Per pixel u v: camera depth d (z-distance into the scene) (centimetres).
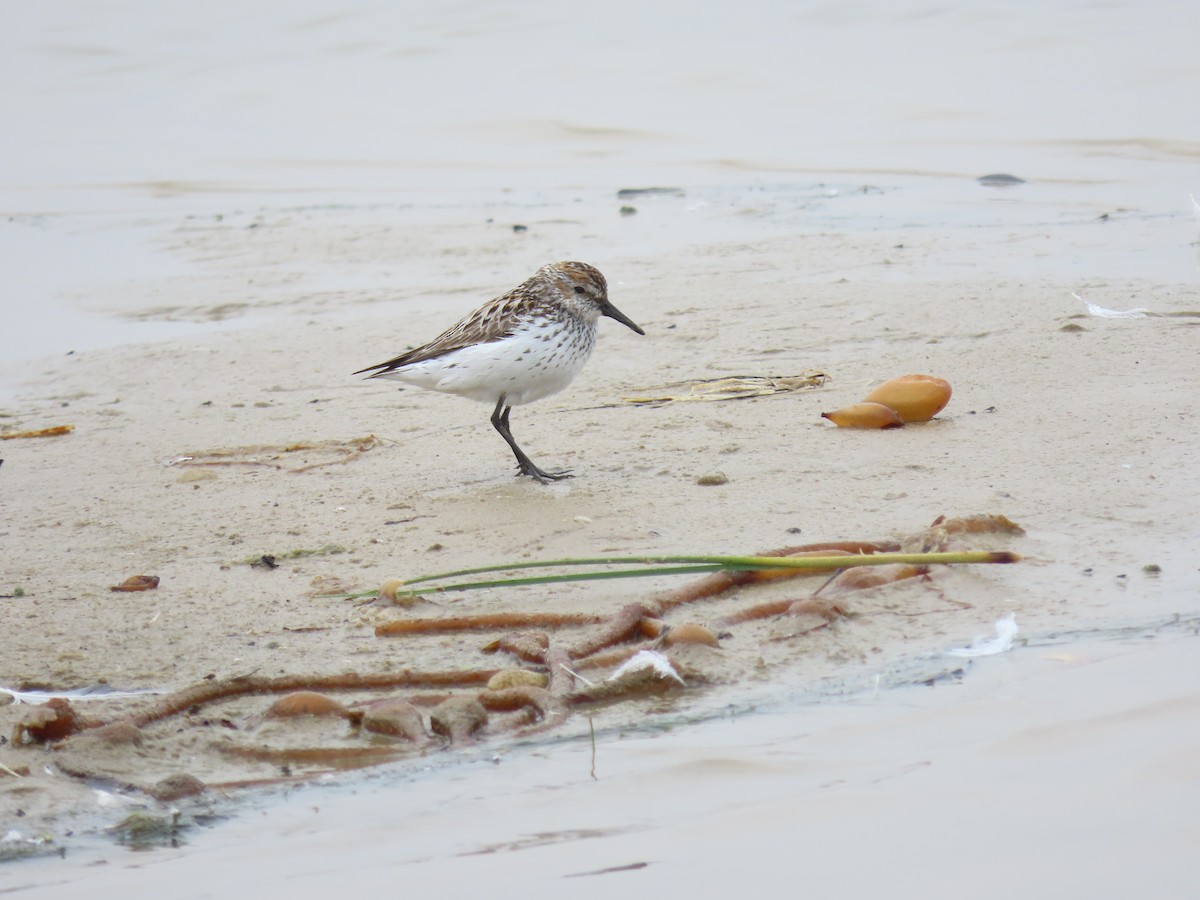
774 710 802
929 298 1742
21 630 934
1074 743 733
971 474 1148
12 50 3903
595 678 843
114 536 1124
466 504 1161
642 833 671
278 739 779
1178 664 814
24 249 2350
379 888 629
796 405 1379
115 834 687
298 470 1282
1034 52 3266
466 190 2648
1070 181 2419
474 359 1226
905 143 2766
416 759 759
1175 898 597
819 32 3578
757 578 976
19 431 1454
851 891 613
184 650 897
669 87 3275
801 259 2017
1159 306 1634
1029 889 609
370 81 3516
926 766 723
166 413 1500
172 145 3114
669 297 1847
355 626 926
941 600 930
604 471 1228
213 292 2038
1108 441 1204
